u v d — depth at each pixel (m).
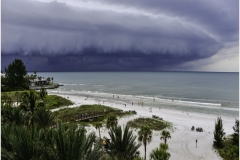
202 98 123.06
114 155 19.09
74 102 99.69
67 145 12.08
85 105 85.38
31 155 12.82
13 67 125.62
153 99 114.81
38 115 24.58
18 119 23.19
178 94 141.25
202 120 67.62
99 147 13.78
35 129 15.52
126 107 90.31
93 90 168.12
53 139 12.99
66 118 57.91
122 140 19.83
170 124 60.81
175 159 37.50
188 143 45.91
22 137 12.95
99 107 80.94
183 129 56.44
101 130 49.09
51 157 12.01
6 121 21.83
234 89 170.25
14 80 123.62
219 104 100.88
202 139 48.69
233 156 38.09
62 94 135.88
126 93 147.88
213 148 43.09
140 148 40.72
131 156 19.67
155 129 54.69
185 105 97.75
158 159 20.94
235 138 43.88
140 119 63.84
